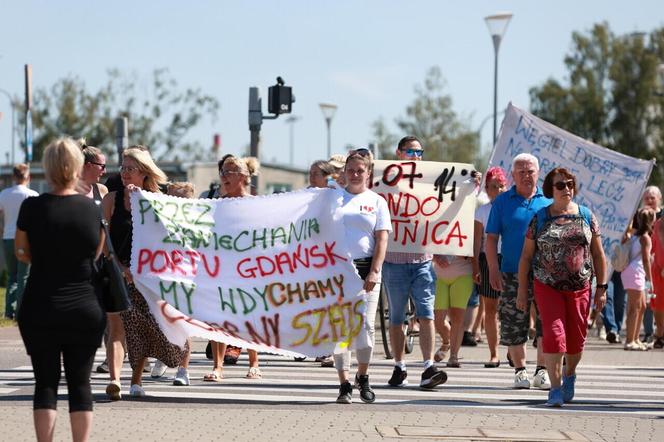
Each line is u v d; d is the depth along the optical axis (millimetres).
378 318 42500
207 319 23078
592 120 175375
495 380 27328
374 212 22906
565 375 23875
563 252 22859
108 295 19219
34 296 15844
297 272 23141
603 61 177750
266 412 21047
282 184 140875
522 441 18859
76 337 15969
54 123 155500
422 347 25297
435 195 26734
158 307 22828
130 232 23031
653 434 19844
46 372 15859
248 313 23141
